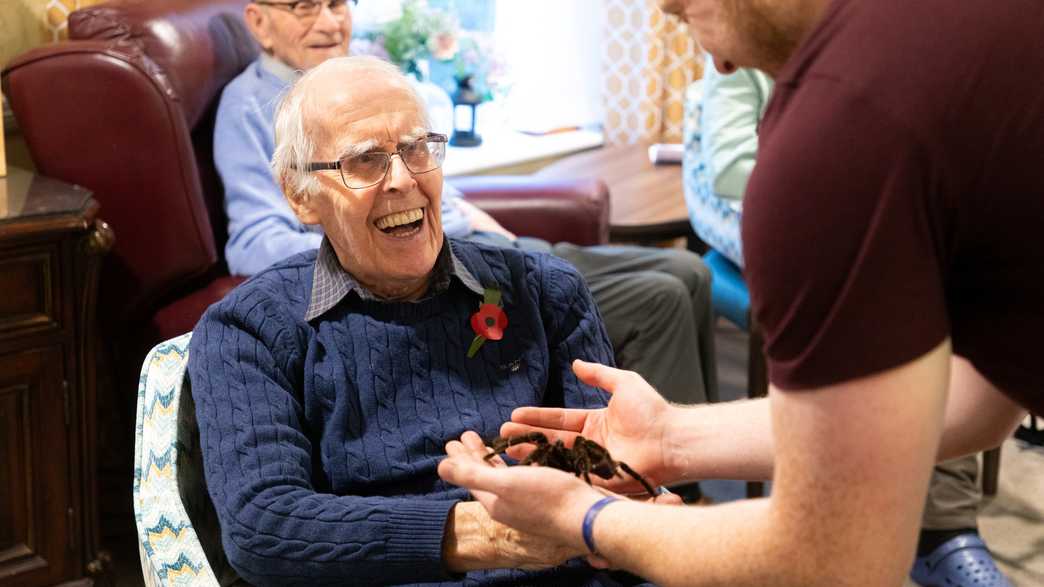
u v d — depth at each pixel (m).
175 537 1.53
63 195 2.42
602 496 1.17
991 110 0.88
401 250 1.69
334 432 1.67
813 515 0.96
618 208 3.45
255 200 2.74
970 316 0.98
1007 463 3.41
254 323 1.69
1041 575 2.81
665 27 4.41
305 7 2.79
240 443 1.58
